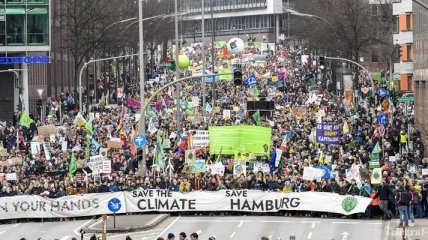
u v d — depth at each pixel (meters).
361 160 93.56
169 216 86.06
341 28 179.75
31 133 120.19
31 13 173.25
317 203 83.56
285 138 100.88
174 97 174.25
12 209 84.69
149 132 112.44
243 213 86.19
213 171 87.31
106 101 176.12
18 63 173.88
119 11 197.62
